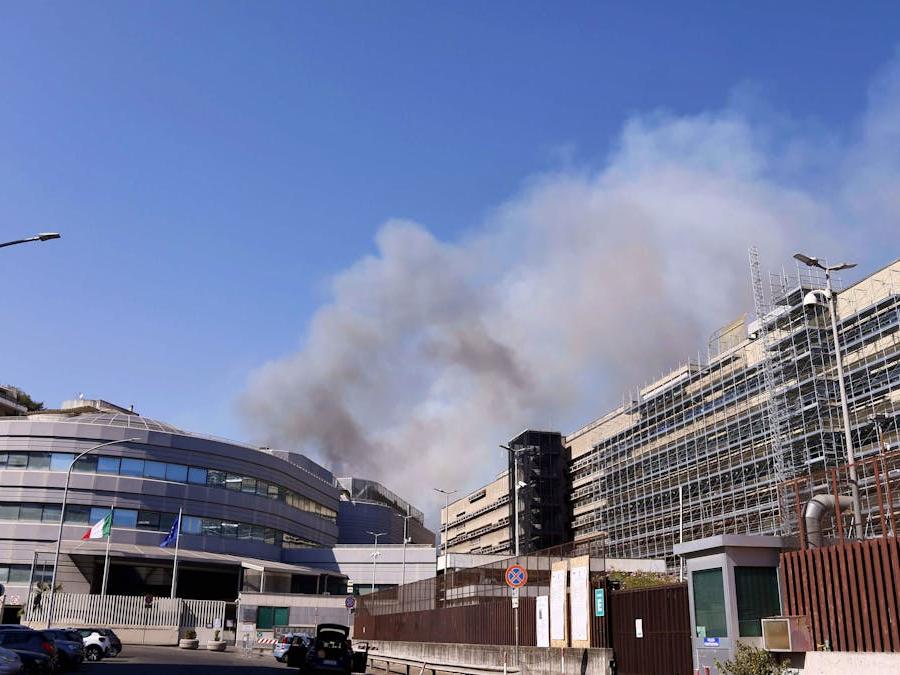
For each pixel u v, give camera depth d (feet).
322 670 111.96
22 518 294.25
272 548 354.33
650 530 302.25
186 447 326.85
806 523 61.77
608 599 82.53
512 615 110.52
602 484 357.41
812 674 51.67
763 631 55.16
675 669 68.95
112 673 107.14
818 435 212.23
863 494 137.39
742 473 245.86
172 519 315.37
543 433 431.43
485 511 496.23
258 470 351.87
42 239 84.43
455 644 128.67
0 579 286.05
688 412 291.17
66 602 234.58
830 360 220.02
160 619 242.58
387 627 184.03
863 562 50.60
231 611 274.57
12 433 303.89
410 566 369.09
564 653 88.94
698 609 61.57
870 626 49.39
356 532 494.18
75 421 313.53
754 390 248.73
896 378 196.13
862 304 218.38
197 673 110.63
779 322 240.94
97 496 303.48
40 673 92.94
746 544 58.39
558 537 412.36
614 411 385.09
